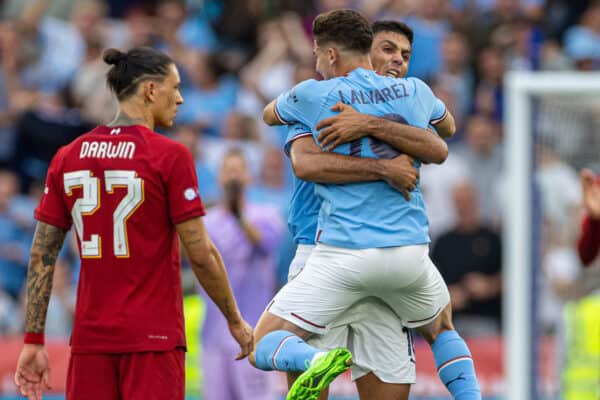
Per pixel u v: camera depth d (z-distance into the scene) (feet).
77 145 60.08
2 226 138.92
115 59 60.90
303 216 64.18
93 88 153.69
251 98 158.40
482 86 156.46
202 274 59.77
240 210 106.11
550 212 117.19
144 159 58.85
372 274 59.06
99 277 58.90
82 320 59.16
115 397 59.06
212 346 106.63
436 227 140.67
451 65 157.79
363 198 59.26
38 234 60.64
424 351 118.42
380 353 64.08
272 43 164.25
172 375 59.00
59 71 163.22
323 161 59.21
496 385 118.73
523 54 155.53
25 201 143.02
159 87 60.64
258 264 106.93
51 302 126.93
